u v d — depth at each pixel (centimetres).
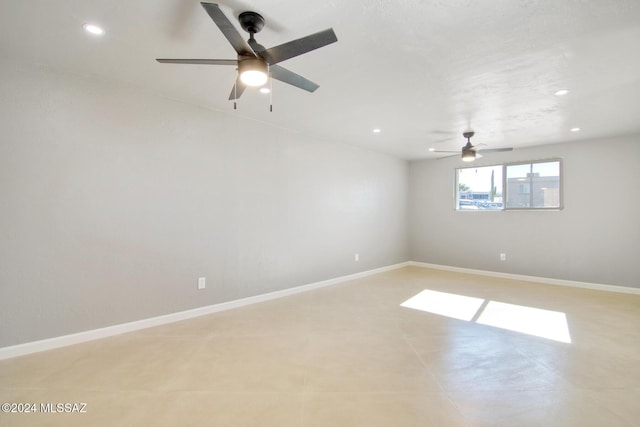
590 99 327
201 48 236
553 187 532
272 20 198
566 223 518
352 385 217
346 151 545
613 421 181
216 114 371
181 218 342
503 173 580
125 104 304
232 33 169
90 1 182
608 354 267
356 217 567
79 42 228
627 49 230
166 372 231
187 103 346
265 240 421
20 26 207
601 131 450
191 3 184
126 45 232
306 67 261
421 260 689
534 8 185
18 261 252
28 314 256
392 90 308
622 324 336
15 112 250
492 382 222
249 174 403
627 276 470
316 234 493
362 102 343
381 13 191
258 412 187
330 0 179
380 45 227
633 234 466
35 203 259
